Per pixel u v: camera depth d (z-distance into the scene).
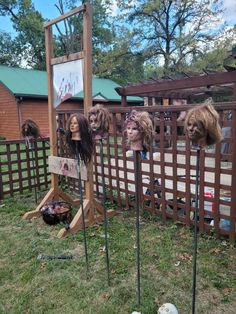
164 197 3.27
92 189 3.23
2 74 13.54
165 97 9.23
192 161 4.12
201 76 5.79
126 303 1.95
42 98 13.19
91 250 2.68
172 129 3.03
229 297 1.98
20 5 23.86
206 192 3.07
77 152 2.39
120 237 2.91
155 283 2.15
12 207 3.91
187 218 3.08
